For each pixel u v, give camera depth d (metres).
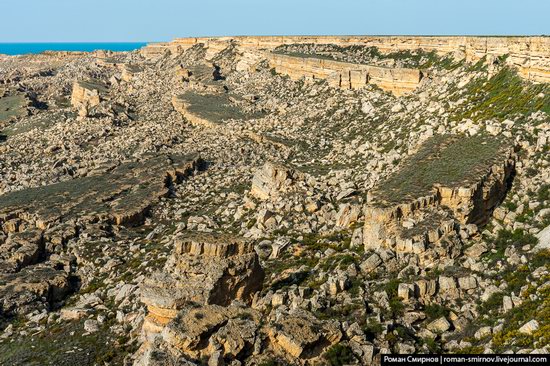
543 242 43.03
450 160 55.97
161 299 39.25
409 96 90.88
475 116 66.56
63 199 81.81
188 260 41.09
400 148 71.06
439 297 41.22
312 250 52.66
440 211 47.97
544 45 64.62
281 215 60.59
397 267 44.41
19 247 67.06
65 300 58.81
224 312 35.44
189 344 32.59
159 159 96.12
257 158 92.81
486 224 49.38
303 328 33.75
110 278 59.94
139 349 41.12
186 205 79.62
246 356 32.62
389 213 47.25
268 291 45.41
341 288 42.69
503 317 37.25
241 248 42.59
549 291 36.72
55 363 44.78
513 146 55.44
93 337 48.12
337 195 62.59
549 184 49.44
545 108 59.28
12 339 50.91
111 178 90.00
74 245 68.31
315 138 95.25
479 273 42.75
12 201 81.06
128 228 74.25
